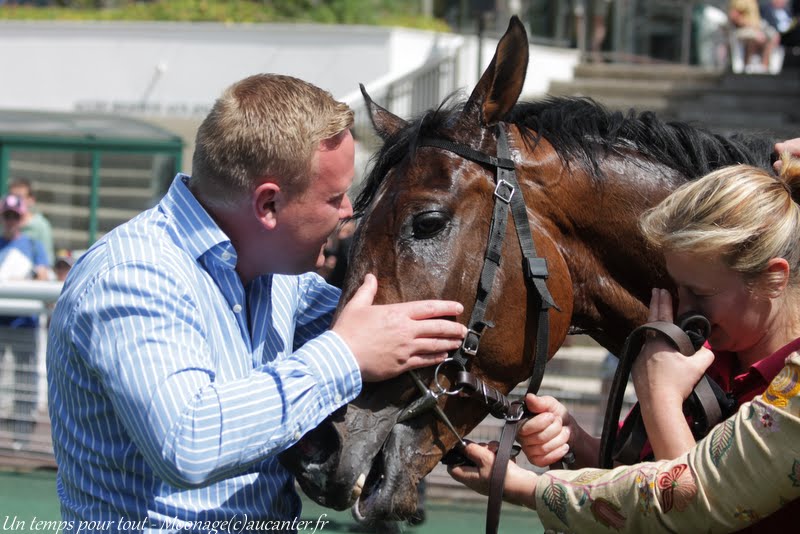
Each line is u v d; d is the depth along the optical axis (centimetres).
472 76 1114
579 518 199
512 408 232
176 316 203
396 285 221
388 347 207
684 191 205
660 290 225
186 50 1234
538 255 235
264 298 232
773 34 1302
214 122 211
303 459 209
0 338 616
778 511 194
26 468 604
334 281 302
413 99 1025
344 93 1193
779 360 200
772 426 177
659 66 1257
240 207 213
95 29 1248
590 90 1180
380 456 217
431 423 223
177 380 195
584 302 252
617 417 222
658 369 206
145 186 1199
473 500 580
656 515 187
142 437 194
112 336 198
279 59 1205
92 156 1191
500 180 233
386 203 229
